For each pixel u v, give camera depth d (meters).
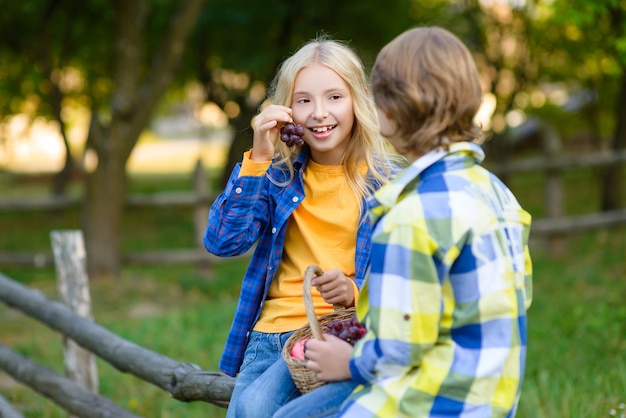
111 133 8.38
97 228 8.35
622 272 7.36
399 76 1.64
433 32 1.67
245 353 2.19
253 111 12.42
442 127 1.62
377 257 1.59
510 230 1.68
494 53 11.20
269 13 10.20
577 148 15.85
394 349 1.53
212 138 40.03
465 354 1.56
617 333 4.88
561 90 12.59
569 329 5.22
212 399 2.67
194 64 12.72
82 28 11.90
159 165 27.89
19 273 9.26
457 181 1.62
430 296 1.54
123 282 8.14
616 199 10.25
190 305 7.73
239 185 2.09
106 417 3.45
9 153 14.47
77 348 3.99
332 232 2.17
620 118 10.18
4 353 4.45
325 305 2.14
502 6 10.91
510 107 11.32
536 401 3.63
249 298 2.22
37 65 12.05
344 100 2.16
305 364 1.79
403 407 1.55
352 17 10.50
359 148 2.21
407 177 1.63
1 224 13.31
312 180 2.22
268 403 1.92
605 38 9.15
